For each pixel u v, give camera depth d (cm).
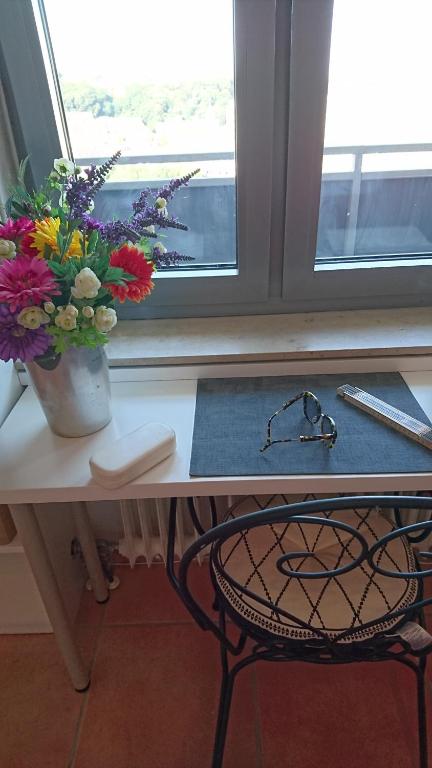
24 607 139
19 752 122
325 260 135
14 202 94
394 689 130
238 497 145
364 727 123
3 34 107
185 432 106
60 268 84
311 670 134
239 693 130
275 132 115
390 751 119
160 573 162
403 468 94
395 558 104
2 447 104
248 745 121
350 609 95
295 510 70
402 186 126
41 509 125
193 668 137
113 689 133
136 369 122
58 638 122
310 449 99
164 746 122
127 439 98
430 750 118
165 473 96
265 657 96
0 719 128
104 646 143
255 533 109
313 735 122
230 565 103
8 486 94
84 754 121
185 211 128
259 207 122
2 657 141
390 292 135
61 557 138
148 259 98
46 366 94
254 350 121
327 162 122
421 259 134
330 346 121
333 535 108
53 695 132
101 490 94
